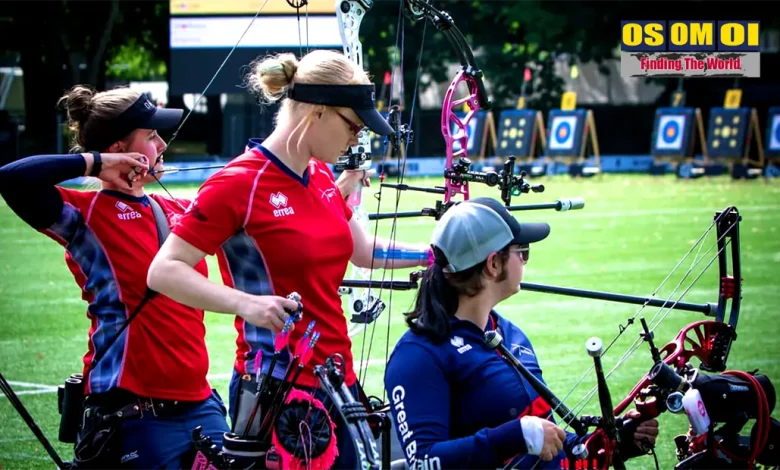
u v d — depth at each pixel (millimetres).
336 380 8062
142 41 69812
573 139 62219
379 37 67562
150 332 9422
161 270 8383
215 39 58219
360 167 11023
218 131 65000
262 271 8820
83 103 9758
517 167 63312
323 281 8953
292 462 8570
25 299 26484
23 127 67688
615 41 68688
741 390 8734
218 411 9922
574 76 66938
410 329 8242
